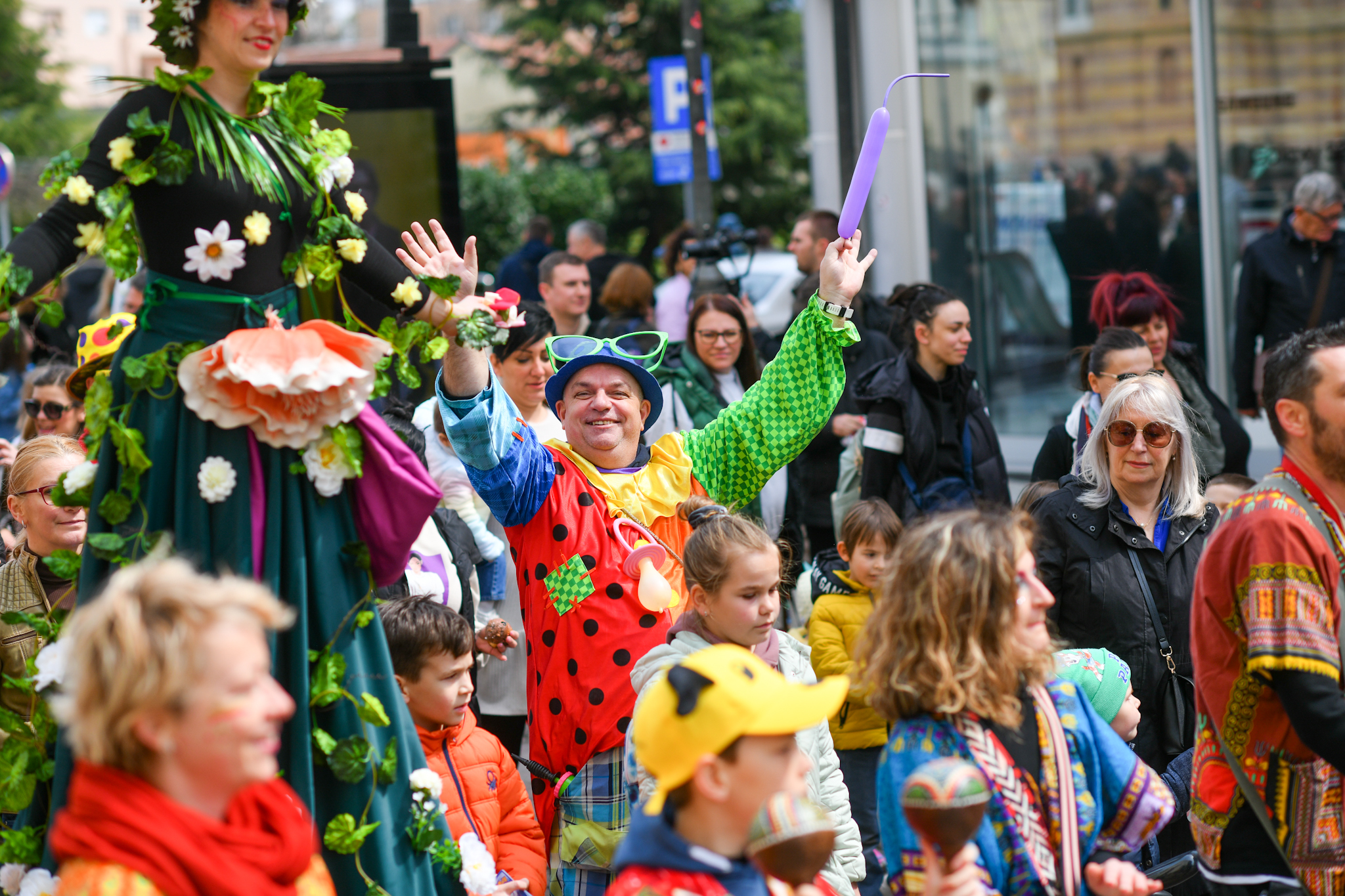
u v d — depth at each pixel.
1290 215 9.23
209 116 3.27
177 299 3.28
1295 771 3.65
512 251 33.31
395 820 3.44
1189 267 11.17
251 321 3.31
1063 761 3.16
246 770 2.51
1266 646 3.49
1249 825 3.73
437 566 5.44
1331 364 3.55
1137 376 5.40
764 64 36.19
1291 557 3.50
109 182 3.18
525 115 39.00
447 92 8.55
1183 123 11.12
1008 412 12.14
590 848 4.30
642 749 2.85
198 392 3.16
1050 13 11.65
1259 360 9.73
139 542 3.19
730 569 3.89
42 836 3.34
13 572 4.54
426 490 3.41
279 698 2.58
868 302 8.73
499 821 4.36
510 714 5.99
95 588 3.25
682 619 4.07
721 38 36.16
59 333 9.85
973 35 11.95
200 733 2.46
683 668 2.81
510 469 4.29
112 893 2.43
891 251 11.99
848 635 5.94
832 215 10.46
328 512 3.37
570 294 9.01
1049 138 11.80
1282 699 3.49
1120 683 3.80
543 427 6.29
